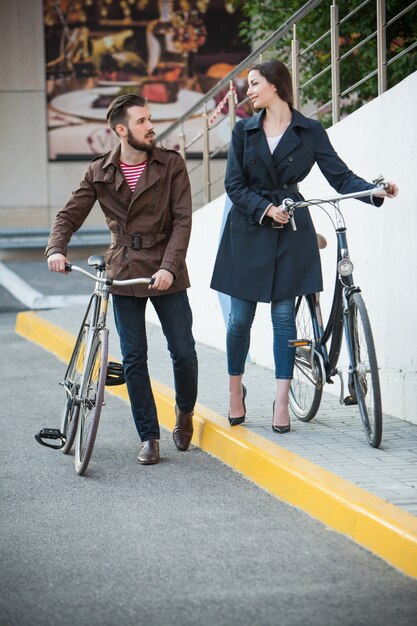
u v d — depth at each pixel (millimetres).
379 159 8070
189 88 29453
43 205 29797
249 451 7215
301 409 8062
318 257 7512
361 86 13422
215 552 5633
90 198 7465
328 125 14023
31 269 22969
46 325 14703
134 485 7055
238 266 7512
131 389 7586
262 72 7301
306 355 7699
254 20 14953
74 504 6633
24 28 29219
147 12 29297
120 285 7223
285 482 6645
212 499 6684
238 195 7371
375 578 5199
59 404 10250
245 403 8773
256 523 6152
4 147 29484
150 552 5656
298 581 5164
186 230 7301
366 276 8328
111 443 8359
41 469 7566
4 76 29281
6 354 13633
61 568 5426
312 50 13789
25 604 4930
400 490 6074
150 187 7293
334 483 6230
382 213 8023
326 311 9117
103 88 29531
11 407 10125
